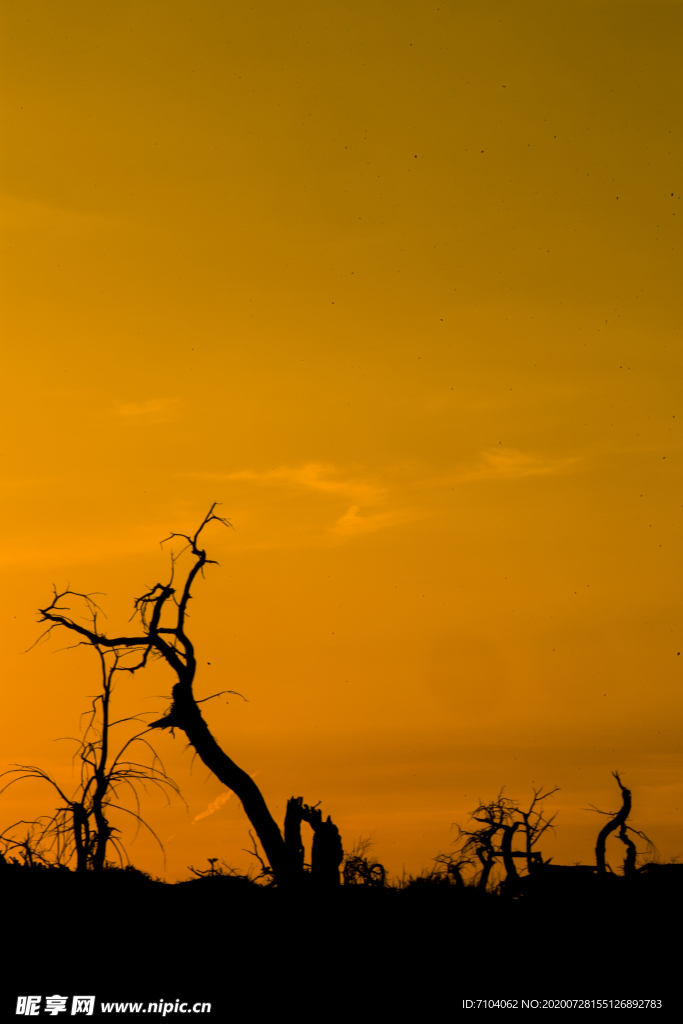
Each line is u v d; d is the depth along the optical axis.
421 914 60.59
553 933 58.75
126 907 58.09
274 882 61.78
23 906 57.22
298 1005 53.12
